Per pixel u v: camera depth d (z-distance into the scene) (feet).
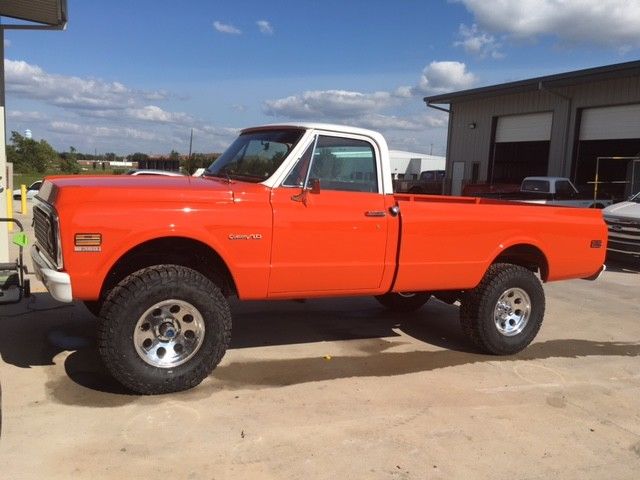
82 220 13.32
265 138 17.34
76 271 13.37
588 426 13.98
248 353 18.10
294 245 15.57
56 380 15.06
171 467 11.23
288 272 15.62
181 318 14.51
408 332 21.35
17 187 124.77
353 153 16.75
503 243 18.80
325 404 14.47
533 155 91.35
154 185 14.73
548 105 77.15
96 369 15.89
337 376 16.49
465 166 93.66
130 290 13.75
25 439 12.01
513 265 19.36
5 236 27.48
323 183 16.30
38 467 11.01
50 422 12.78
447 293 20.27
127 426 12.76
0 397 10.20
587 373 17.83
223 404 14.15
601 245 20.95
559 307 26.86
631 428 13.98
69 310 21.39
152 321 14.24
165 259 15.19
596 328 23.29
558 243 19.93
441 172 113.39
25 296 16.56
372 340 20.16
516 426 13.78
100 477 10.78
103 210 13.55
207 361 14.70
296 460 11.70
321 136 16.19
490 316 18.57
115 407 13.67
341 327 21.61
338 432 13.00
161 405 13.91
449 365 17.92
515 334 19.13
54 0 24.34
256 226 15.01
